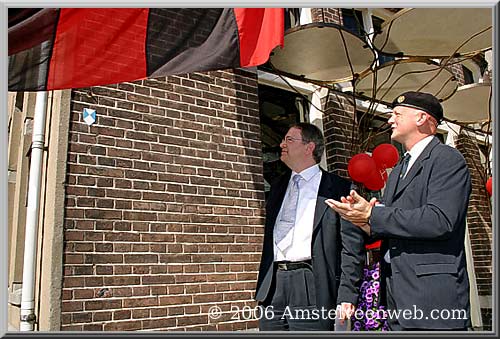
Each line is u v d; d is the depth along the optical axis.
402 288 1.85
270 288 2.53
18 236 3.77
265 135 4.52
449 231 1.75
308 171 2.66
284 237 2.55
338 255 2.43
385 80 4.48
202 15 2.54
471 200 6.18
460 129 6.38
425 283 1.78
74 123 3.07
